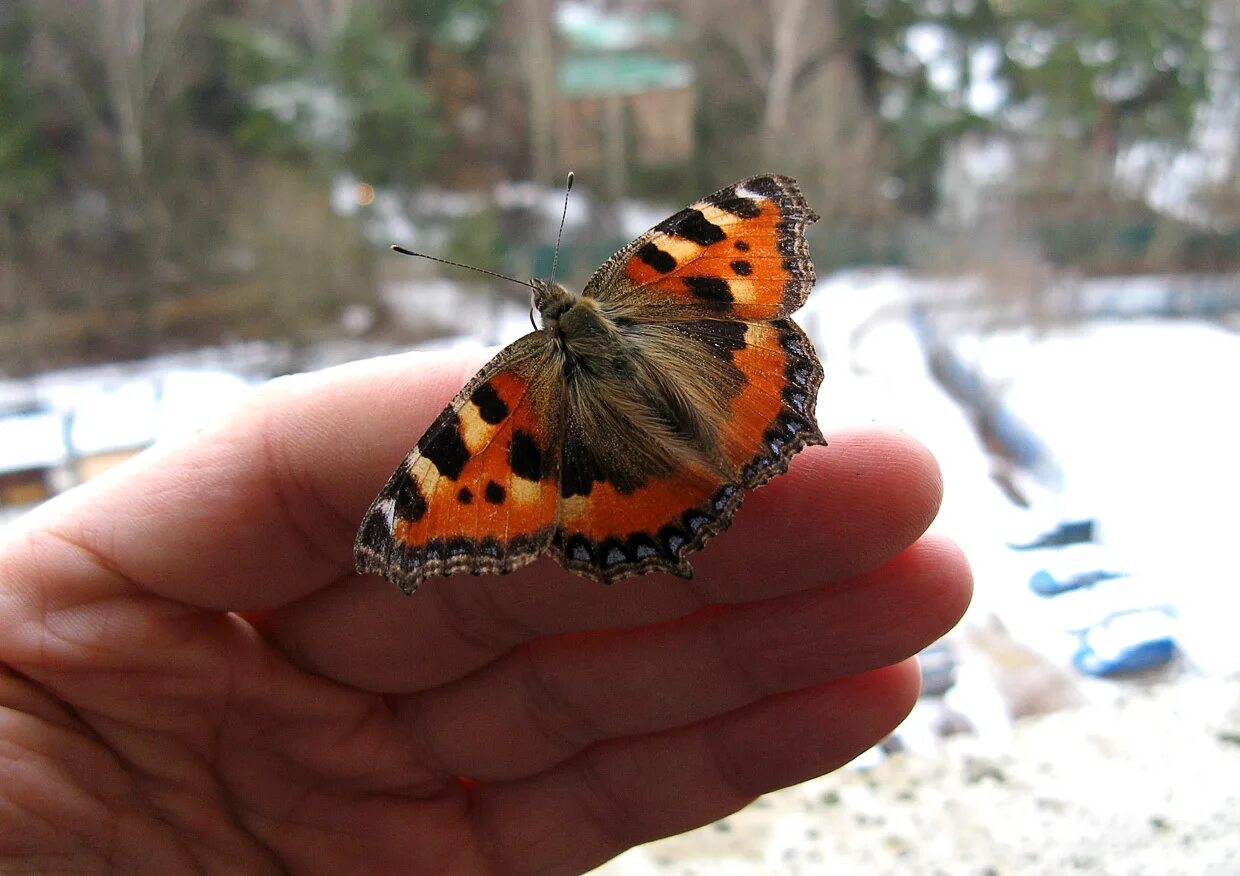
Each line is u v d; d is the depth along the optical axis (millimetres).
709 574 98
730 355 97
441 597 102
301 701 108
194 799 108
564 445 95
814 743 110
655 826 119
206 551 97
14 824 96
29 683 97
